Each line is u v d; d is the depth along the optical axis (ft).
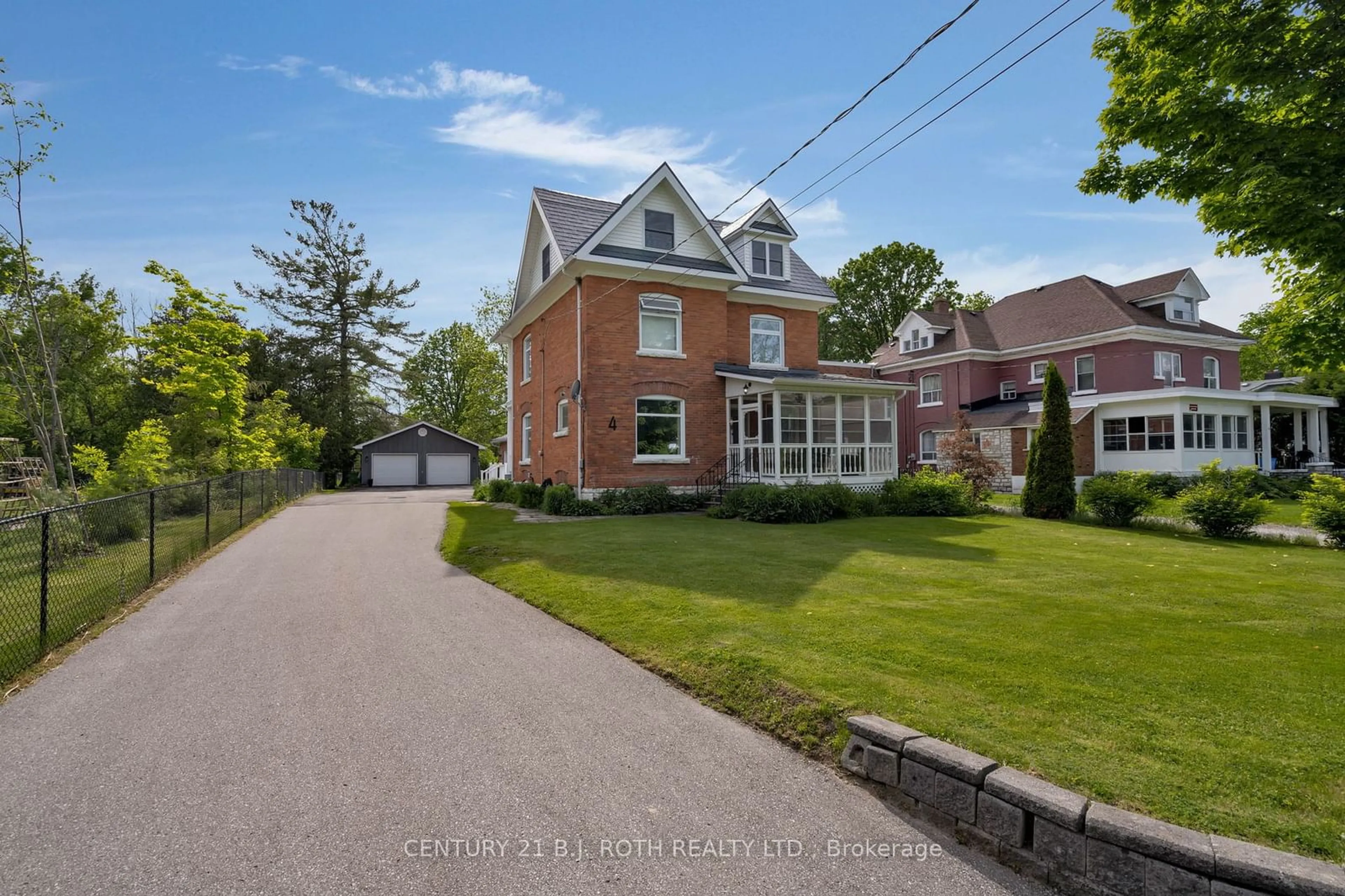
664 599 24.20
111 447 101.19
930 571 28.89
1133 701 14.20
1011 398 105.19
